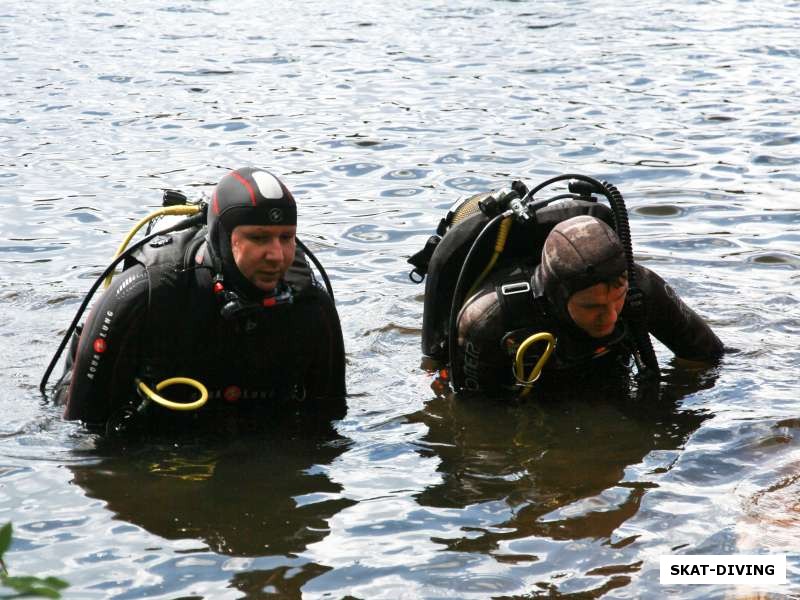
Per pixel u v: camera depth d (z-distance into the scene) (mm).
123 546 5613
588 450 6711
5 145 15164
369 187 13305
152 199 12844
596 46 21000
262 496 6172
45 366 8312
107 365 6844
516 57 20328
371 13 25453
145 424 7055
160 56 21078
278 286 6816
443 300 7992
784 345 8312
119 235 11656
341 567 5406
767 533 5594
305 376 7363
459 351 7527
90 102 17594
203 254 6816
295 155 14664
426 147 14875
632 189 12898
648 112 16266
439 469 6516
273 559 5484
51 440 6879
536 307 7297
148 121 16438
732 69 18688
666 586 5156
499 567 5375
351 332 9023
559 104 16922
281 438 6938
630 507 5945
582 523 5789
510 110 16672
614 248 6871
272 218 6465
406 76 19062
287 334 6961
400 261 10828
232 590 5207
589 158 14172
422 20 24359
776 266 10250
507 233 7547
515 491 6199
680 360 8062
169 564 5438
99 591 5188
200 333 6793
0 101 17625
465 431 7055
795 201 12195
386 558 5484
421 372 8148
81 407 6996
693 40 21172
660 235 11297
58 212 12391
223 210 6551
